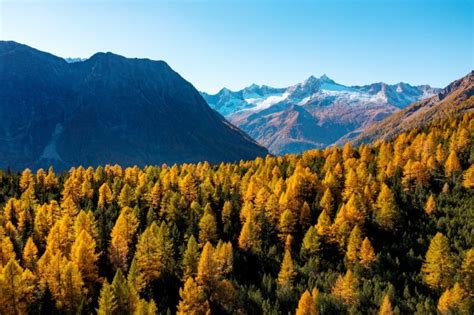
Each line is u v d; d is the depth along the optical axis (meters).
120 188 128.50
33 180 139.75
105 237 90.19
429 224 92.31
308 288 76.38
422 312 64.81
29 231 96.62
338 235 88.12
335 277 78.88
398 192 105.50
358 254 81.69
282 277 76.69
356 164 127.38
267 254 87.50
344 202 104.81
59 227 85.50
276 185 108.94
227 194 118.06
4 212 106.94
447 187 104.00
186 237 92.06
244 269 83.88
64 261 69.62
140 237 85.25
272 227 98.38
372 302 70.06
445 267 73.25
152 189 115.00
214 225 92.44
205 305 66.81
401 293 73.56
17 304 62.50
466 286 70.50
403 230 92.12
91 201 117.62
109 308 57.94
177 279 78.38
